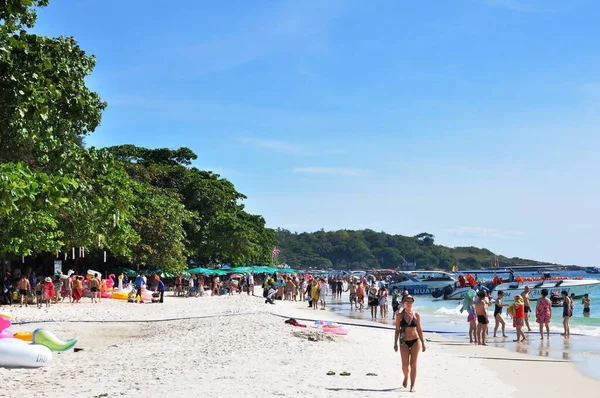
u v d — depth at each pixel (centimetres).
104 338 2330
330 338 2175
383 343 2205
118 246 4459
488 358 1970
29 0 1419
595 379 1584
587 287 5775
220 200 8294
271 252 12731
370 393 1221
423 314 4534
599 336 2709
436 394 1264
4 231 2756
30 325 2638
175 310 3769
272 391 1192
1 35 1527
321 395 1175
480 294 2428
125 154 8575
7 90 1503
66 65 1845
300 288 5853
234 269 7644
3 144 1908
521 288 5719
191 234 7906
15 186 1334
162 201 5872
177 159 8975
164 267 5744
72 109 1869
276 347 1877
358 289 4503
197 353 1742
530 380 1561
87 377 1348
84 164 2284
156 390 1187
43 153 2203
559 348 2280
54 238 3600
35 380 1325
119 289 4831
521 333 2508
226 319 2944
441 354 2017
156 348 1875
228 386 1232
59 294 3997
